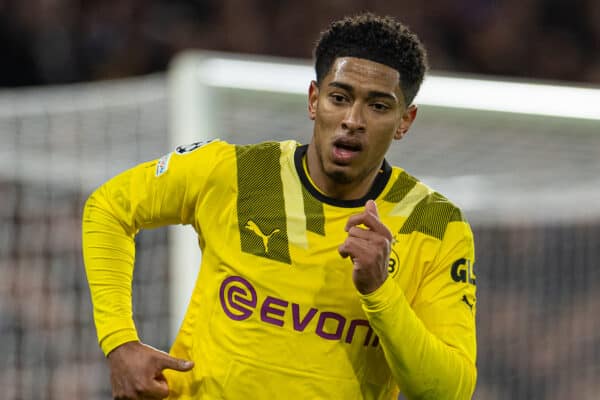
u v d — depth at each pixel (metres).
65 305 22.53
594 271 26.70
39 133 21.20
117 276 10.04
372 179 9.78
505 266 26.02
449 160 21.84
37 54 30.39
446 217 9.80
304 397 9.47
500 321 25.97
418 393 9.20
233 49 31.70
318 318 9.48
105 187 10.26
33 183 22.30
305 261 9.53
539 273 26.20
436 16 33.03
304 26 32.12
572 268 26.58
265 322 9.51
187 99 16.97
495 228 25.83
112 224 10.09
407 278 9.62
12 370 22.38
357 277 8.83
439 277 9.66
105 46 30.88
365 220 8.88
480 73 33.12
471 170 22.47
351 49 9.27
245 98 17.19
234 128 19.05
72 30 30.86
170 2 32.03
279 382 9.48
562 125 18.14
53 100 28.34
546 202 24.61
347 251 8.82
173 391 9.95
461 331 9.45
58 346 22.53
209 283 9.82
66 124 21.05
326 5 32.22
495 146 20.88
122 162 20.97
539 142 20.47
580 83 33.84
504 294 26.00
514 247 26.06
